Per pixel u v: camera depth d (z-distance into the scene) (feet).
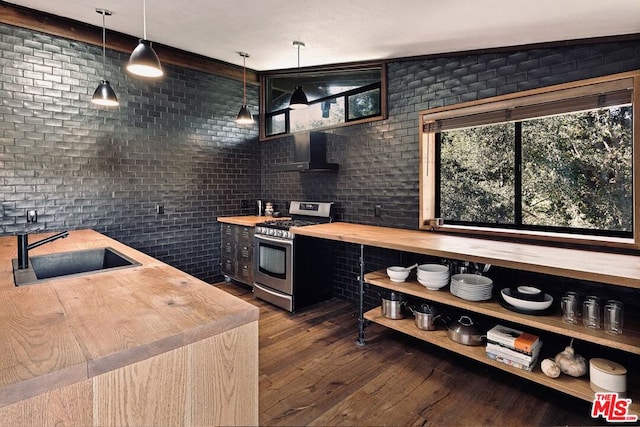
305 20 8.63
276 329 9.91
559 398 6.75
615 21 6.31
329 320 10.61
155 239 12.59
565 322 6.30
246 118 12.35
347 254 12.23
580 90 7.32
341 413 6.31
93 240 8.79
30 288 4.47
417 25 7.79
